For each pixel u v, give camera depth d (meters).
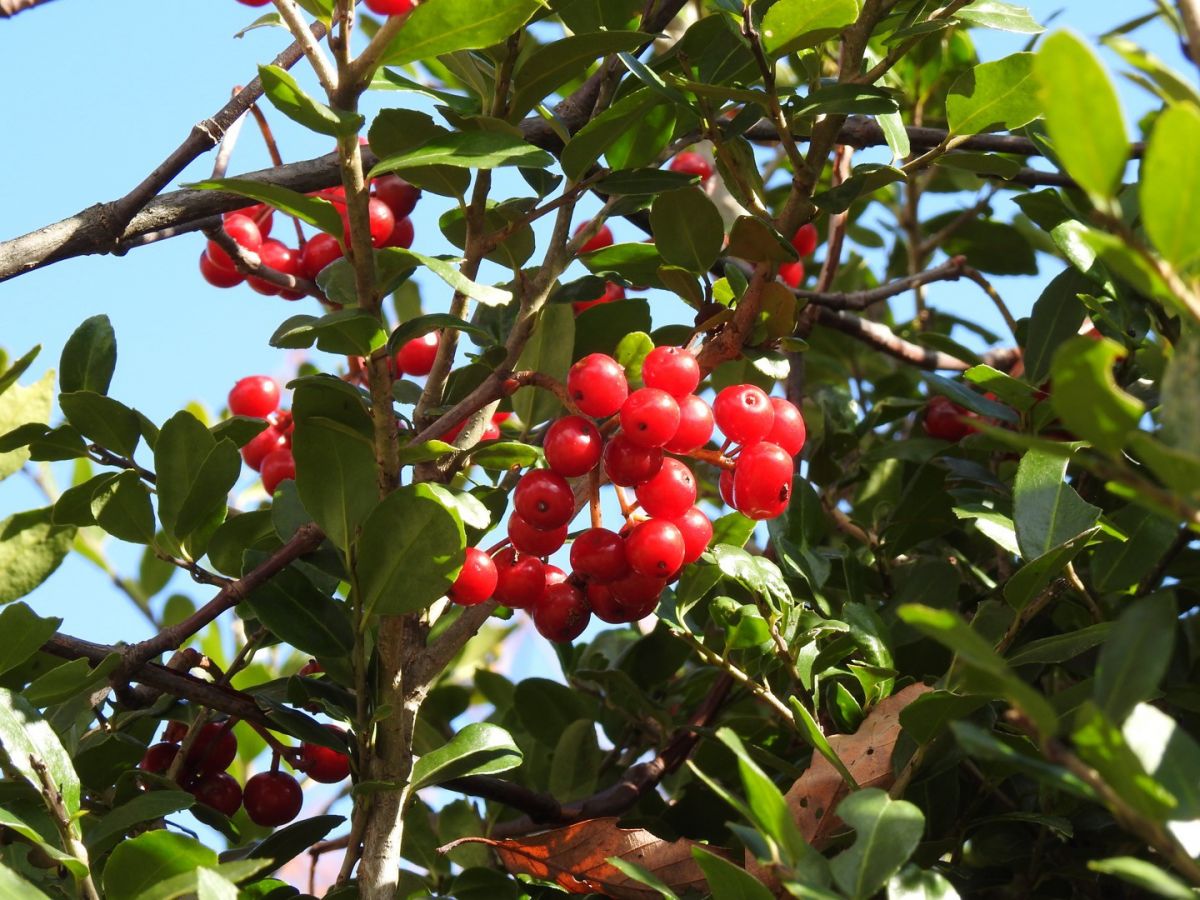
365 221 0.35
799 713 0.37
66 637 0.40
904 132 0.42
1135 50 0.31
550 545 0.38
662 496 0.37
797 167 0.38
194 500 0.41
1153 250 0.41
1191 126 0.29
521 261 0.42
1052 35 0.30
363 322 0.35
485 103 0.39
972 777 0.42
